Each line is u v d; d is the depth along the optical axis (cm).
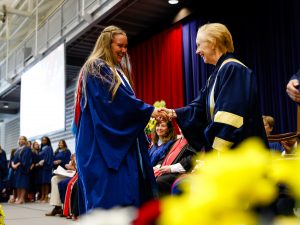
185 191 52
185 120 204
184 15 738
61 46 895
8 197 942
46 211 625
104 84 195
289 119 555
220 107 176
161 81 793
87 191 187
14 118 1759
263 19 611
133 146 198
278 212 121
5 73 1375
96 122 191
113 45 210
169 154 341
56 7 1014
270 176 46
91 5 789
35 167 906
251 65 627
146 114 195
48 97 955
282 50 577
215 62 201
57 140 1286
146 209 44
